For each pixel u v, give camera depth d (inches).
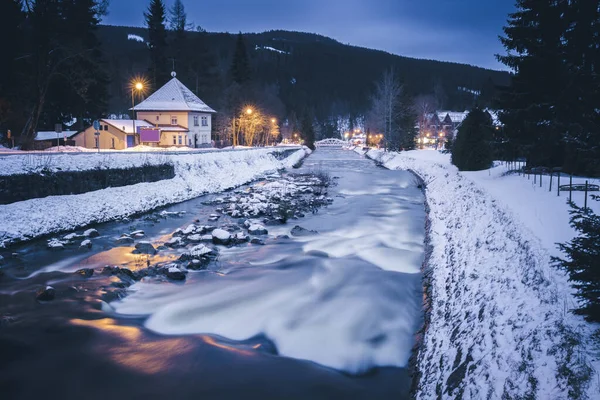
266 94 4874.5
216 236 786.2
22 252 729.6
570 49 998.4
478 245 514.9
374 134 4315.9
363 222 967.0
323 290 556.7
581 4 959.6
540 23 1018.7
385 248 743.7
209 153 1673.2
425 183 1536.7
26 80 1888.5
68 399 338.3
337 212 1096.8
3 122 1843.0
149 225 948.6
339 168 2465.6
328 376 368.2
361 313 485.4
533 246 410.3
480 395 248.5
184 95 2871.6
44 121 2385.6
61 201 935.7
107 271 628.1
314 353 407.2
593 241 244.8
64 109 2284.7
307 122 5049.2
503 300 340.2
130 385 355.3
